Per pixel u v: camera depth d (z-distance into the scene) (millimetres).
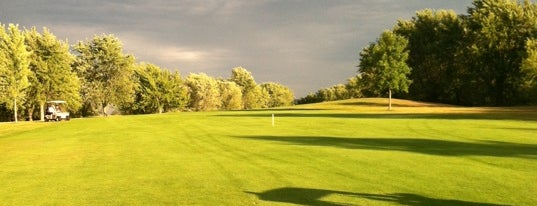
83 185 13086
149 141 24625
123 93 86250
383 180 12961
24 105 71125
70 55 72438
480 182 12531
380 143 21922
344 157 17453
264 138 24844
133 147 22094
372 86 64500
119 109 96562
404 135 25609
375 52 62812
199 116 46781
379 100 78125
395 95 98875
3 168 16531
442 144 21203
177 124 36406
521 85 66625
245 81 145000
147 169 15555
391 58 62094
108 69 85625
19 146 23984
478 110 54125
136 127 34469
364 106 68938
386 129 29359
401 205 10234
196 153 19391
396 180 12938
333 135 26047
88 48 85750
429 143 21672
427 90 94438
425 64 93688
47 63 69250
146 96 95250
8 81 58500
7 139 28422
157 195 11570
